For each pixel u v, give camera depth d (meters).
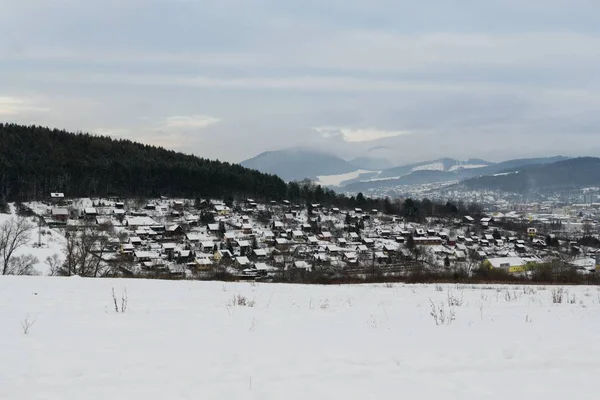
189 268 70.38
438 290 19.88
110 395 5.99
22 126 162.25
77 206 120.25
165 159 175.00
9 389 6.08
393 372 7.21
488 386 6.71
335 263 80.19
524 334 9.72
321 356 7.90
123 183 143.12
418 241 107.12
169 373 6.86
